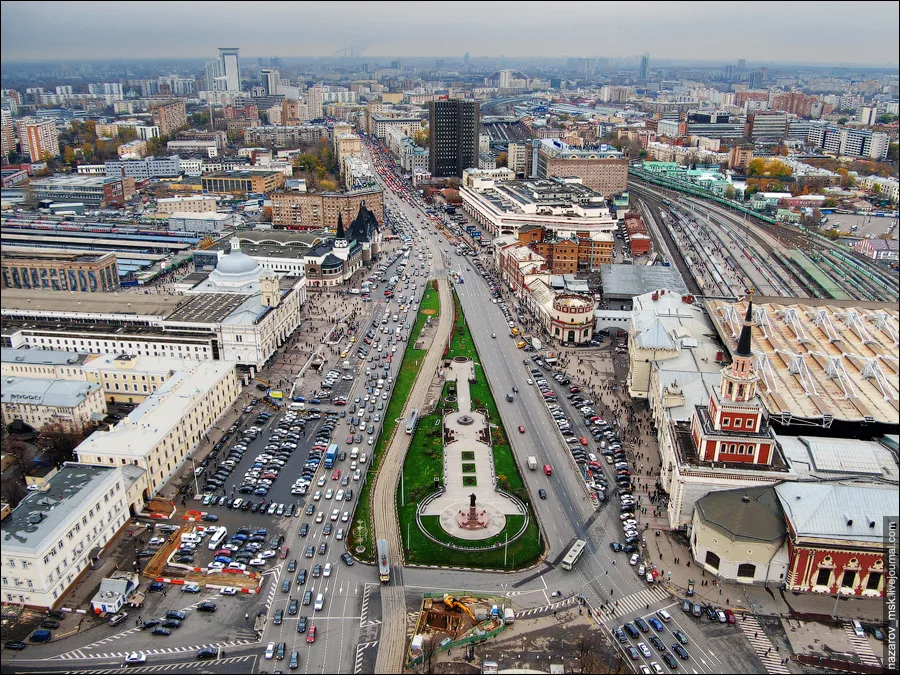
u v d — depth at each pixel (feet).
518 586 569.64
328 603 546.67
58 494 580.30
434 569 588.09
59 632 514.68
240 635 514.27
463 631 516.32
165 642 506.89
